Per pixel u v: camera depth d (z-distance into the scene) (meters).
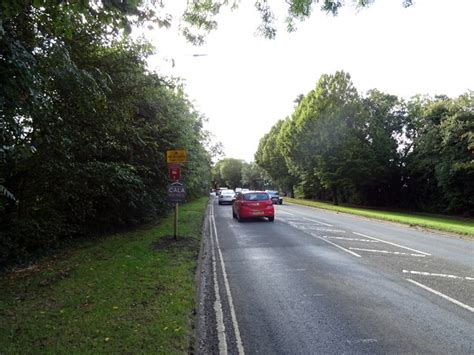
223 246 12.41
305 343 4.77
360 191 46.06
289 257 10.29
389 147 40.38
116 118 11.08
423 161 35.41
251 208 20.44
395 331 5.11
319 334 5.04
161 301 5.89
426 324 5.36
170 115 18.09
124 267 8.20
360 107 41.28
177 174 12.38
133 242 11.65
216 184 130.62
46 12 6.39
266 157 70.31
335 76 41.66
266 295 6.80
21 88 5.91
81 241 12.38
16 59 5.65
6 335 4.62
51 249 10.74
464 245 12.61
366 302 6.34
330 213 27.84
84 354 4.12
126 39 11.20
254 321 5.54
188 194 36.97
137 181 12.85
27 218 10.34
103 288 6.61
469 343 4.73
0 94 5.71
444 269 8.81
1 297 6.19
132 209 15.01
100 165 11.24
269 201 20.73
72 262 8.93
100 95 8.49
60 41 7.31
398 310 5.95
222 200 39.22
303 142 42.25
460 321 5.48
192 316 5.45
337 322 5.46
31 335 4.62
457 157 31.11
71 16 6.40
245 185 111.94
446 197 33.91
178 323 5.00
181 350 4.27
